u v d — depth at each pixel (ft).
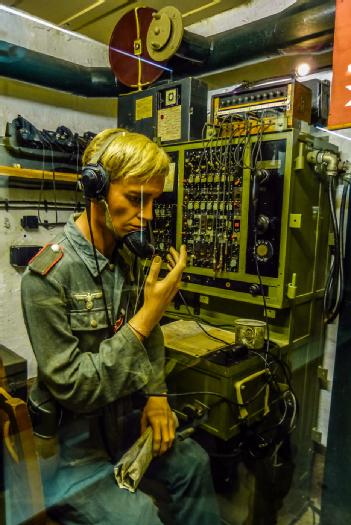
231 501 4.48
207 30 6.87
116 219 3.04
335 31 4.45
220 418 4.32
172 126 6.04
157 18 5.93
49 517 3.05
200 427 4.36
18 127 5.70
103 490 3.11
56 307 2.93
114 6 5.94
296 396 5.55
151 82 6.43
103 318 3.24
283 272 4.94
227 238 5.46
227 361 4.38
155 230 6.28
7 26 5.69
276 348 4.94
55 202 6.05
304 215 5.18
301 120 4.93
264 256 5.08
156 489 3.51
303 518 5.06
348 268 5.14
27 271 2.97
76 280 3.12
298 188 4.98
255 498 4.65
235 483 4.50
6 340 4.85
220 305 5.81
